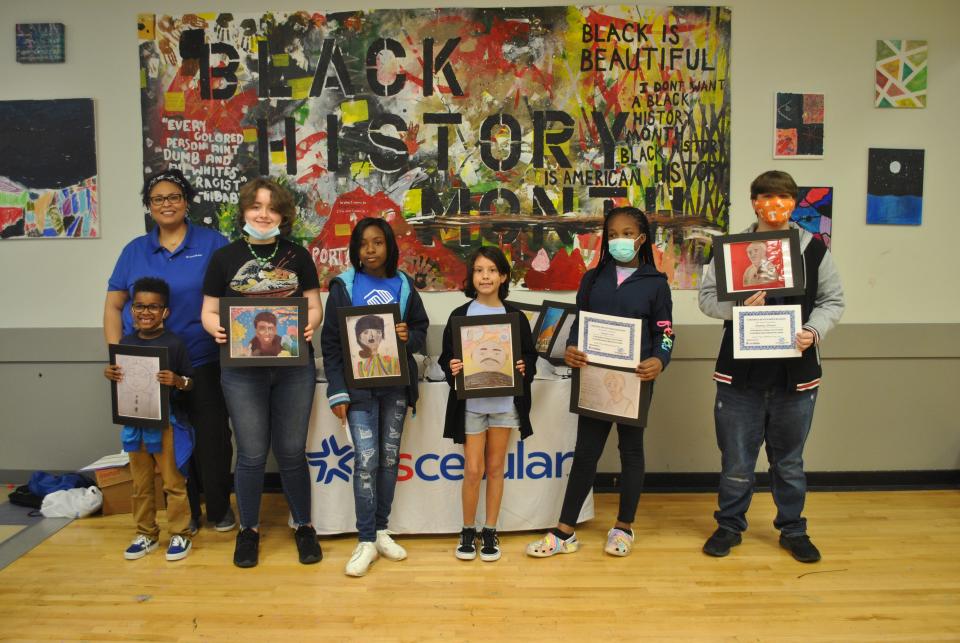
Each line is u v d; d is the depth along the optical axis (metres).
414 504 2.80
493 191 3.39
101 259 3.47
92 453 3.49
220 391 2.82
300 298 2.46
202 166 3.40
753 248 2.49
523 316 2.60
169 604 2.24
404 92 3.36
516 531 2.88
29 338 3.46
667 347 2.51
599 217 3.39
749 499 2.68
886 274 3.47
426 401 2.78
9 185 3.45
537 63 3.35
